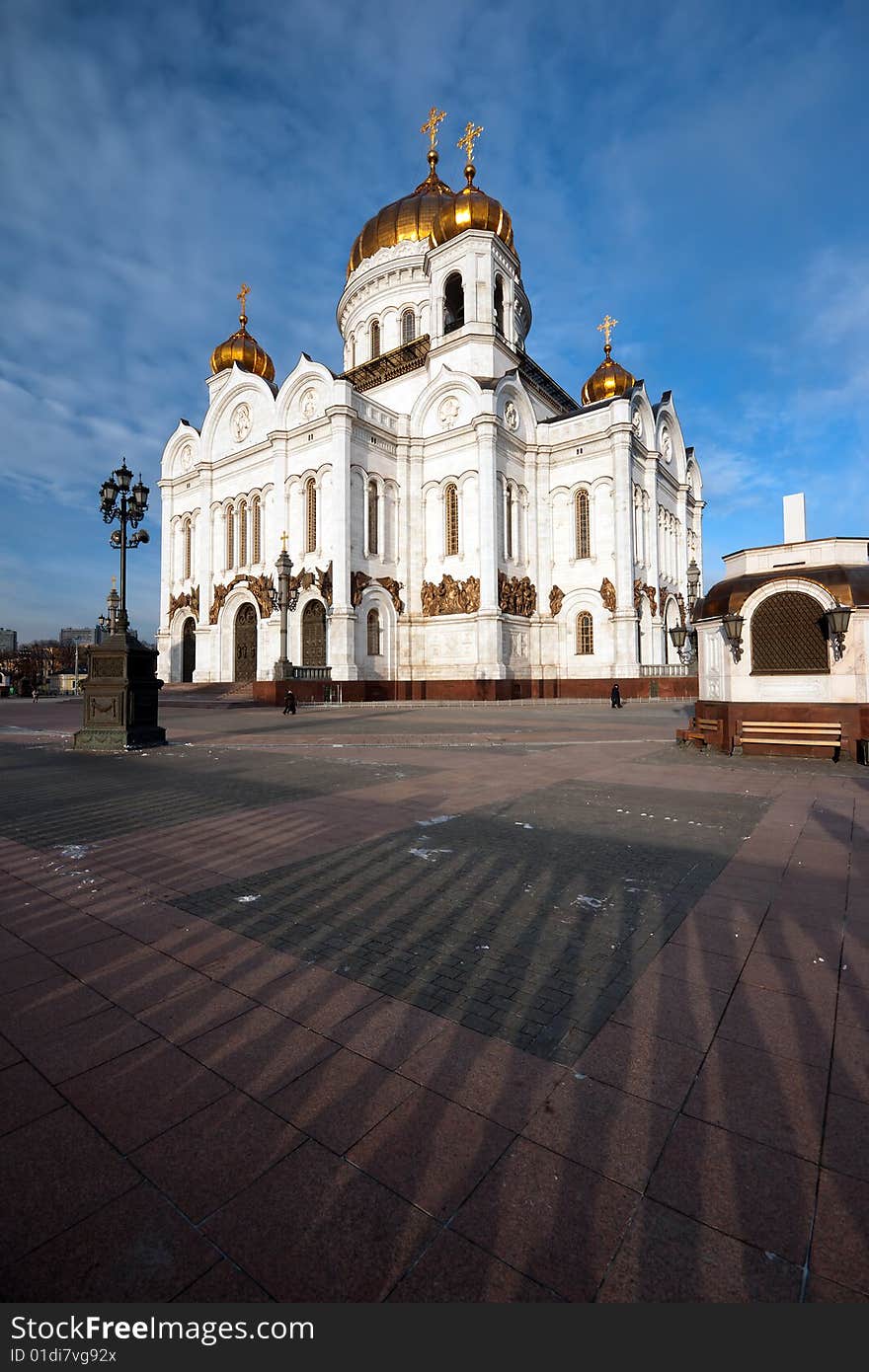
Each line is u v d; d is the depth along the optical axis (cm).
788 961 410
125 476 1578
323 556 4000
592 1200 231
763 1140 258
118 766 1257
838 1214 224
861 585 1242
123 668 1538
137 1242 216
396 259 5025
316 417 4138
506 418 4316
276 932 463
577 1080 297
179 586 5019
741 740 1346
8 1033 337
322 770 1191
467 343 4469
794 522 1434
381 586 4088
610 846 670
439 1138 261
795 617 1308
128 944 445
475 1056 316
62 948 440
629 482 4238
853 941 439
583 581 4409
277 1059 314
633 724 2214
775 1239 216
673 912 493
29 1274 207
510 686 4078
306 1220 224
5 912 505
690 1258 209
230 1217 225
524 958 419
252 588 4347
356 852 655
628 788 995
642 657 4600
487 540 3994
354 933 461
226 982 391
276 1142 259
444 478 4269
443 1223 222
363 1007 362
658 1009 356
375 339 5234
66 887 560
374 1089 292
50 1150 255
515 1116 273
